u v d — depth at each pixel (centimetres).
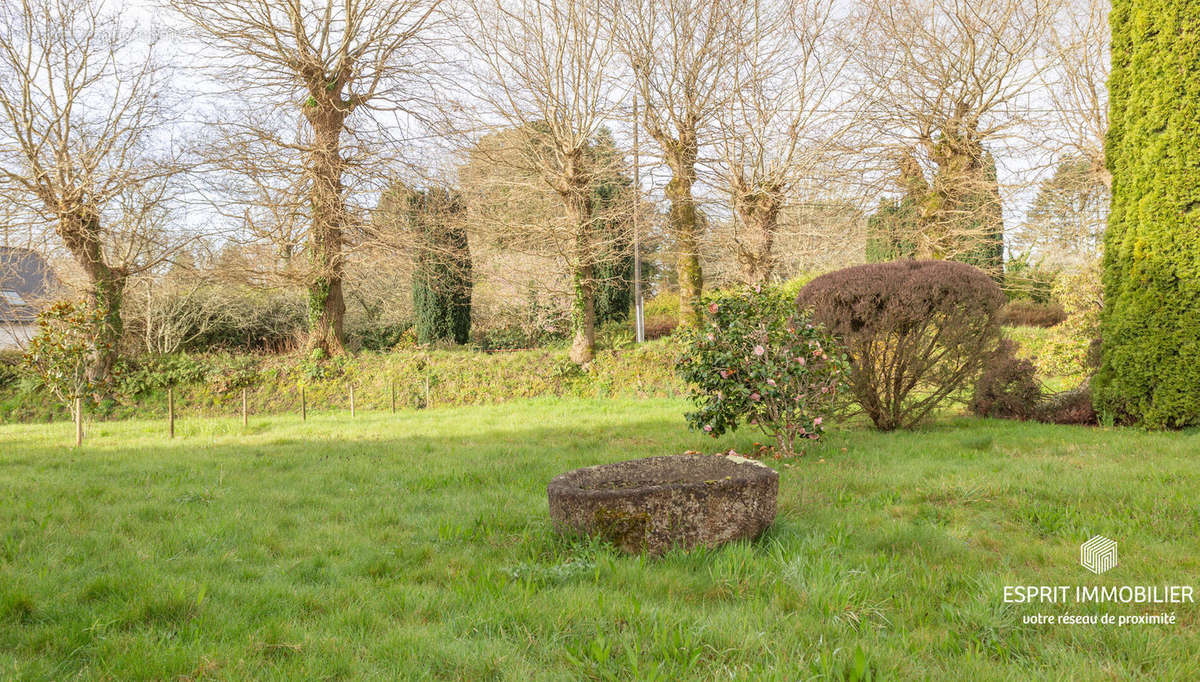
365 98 1945
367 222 1917
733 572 399
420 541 495
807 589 368
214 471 795
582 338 1941
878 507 555
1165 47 920
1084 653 296
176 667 286
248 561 446
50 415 1722
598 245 1936
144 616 342
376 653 304
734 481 455
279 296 2509
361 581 404
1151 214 931
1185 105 902
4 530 501
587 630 324
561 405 1656
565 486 478
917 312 918
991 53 1909
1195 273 891
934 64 1984
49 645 310
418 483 700
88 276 1794
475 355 1998
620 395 1806
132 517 548
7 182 1659
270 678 279
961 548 442
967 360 948
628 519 439
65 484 709
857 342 943
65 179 1694
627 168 1986
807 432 812
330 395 1867
